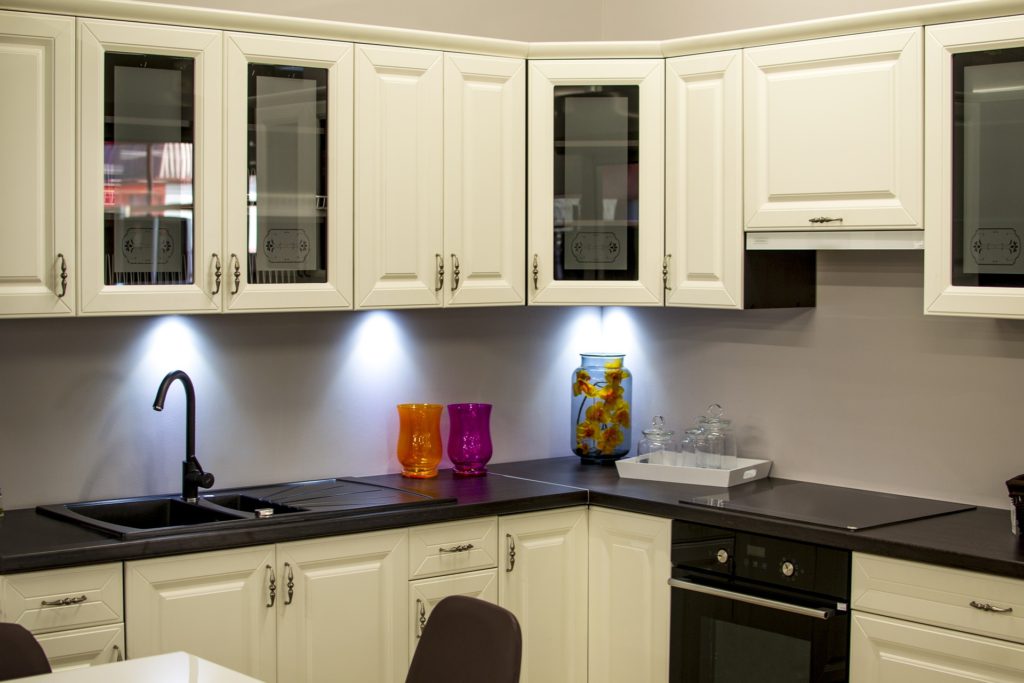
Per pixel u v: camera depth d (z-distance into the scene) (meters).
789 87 3.51
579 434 4.26
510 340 4.29
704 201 3.71
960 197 3.20
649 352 4.38
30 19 3.07
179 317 3.59
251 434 3.73
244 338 3.71
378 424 3.99
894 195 3.33
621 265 3.87
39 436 3.38
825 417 3.84
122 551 2.94
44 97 3.10
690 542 3.46
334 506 3.36
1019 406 3.38
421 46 3.63
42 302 3.10
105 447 3.48
